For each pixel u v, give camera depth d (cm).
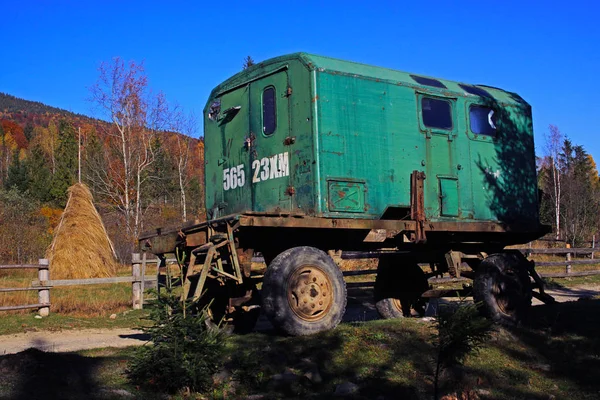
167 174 4444
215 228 788
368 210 862
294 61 852
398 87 924
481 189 1025
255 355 643
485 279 927
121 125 3703
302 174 829
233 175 942
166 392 566
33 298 1440
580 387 648
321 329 748
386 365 649
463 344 546
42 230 2811
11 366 577
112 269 1967
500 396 607
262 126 893
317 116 823
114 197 3741
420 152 941
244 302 805
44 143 8612
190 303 612
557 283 1942
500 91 1132
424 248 1033
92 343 980
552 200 4572
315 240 871
